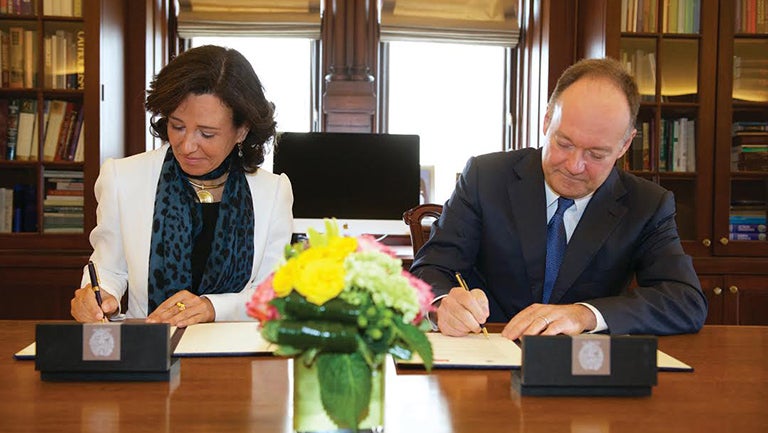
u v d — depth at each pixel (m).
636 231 1.74
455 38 3.70
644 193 1.79
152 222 1.81
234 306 1.62
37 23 3.11
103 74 3.11
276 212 1.94
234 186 1.89
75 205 3.16
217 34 3.65
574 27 3.55
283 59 3.71
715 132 3.26
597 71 1.57
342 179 3.36
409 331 0.84
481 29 3.70
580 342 1.07
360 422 0.86
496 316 1.85
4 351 1.32
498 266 1.80
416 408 1.00
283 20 3.60
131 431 0.89
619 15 3.22
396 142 3.38
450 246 1.83
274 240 1.93
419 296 0.88
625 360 1.07
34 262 3.09
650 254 1.73
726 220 3.26
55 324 1.10
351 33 3.64
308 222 3.33
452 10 3.70
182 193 1.85
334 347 0.81
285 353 0.83
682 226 3.30
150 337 1.11
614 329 1.44
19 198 3.16
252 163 1.92
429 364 0.84
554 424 0.94
